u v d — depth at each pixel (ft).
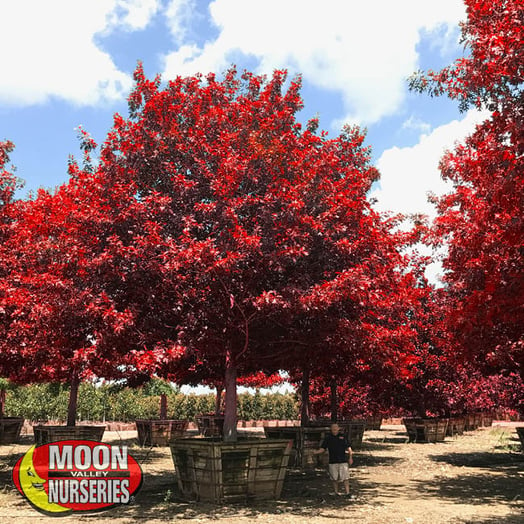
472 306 32.17
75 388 58.34
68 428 54.85
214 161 35.12
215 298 32.68
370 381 58.23
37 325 33.53
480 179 30.91
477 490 36.63
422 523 25.73
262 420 125.08
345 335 32.78
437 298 67.31
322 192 33.60
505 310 30.40
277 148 33.55
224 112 37.65
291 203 31.09
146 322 31.68
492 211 29.53
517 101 24.77
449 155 38.58
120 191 31.91
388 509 29.17
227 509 29.04
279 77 39.42
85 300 30.37
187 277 31.19
